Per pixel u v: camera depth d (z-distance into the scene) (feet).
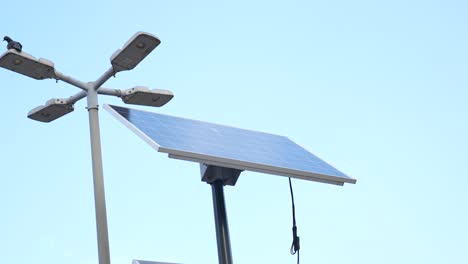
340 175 24.54
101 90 29.91
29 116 31.30
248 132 28.27
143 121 23.56
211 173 23.50
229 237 23.11
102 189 27.84
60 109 31.09
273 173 22.54
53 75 28.73
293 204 24.53
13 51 27.61
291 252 24.18
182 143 21.74
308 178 23.38
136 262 23.15
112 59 28.58
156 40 28.12
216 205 23.36
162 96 30.66
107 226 27.12
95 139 28.78
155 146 20.29
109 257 26.50
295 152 26.81
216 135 25.41
